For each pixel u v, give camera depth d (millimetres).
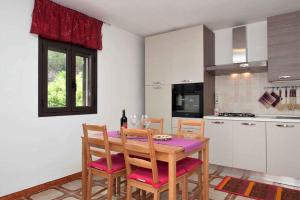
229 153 3447
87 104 3492
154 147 1912
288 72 3150
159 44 4203
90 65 3479
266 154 3133
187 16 3439
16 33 2537
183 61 3904
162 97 4160
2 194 2410
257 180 3127
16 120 2533
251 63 3357
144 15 3408
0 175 2395
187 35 3871
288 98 3502
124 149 1990
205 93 3766
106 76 3748
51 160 2893
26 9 2627
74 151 3189
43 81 2822
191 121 2676
